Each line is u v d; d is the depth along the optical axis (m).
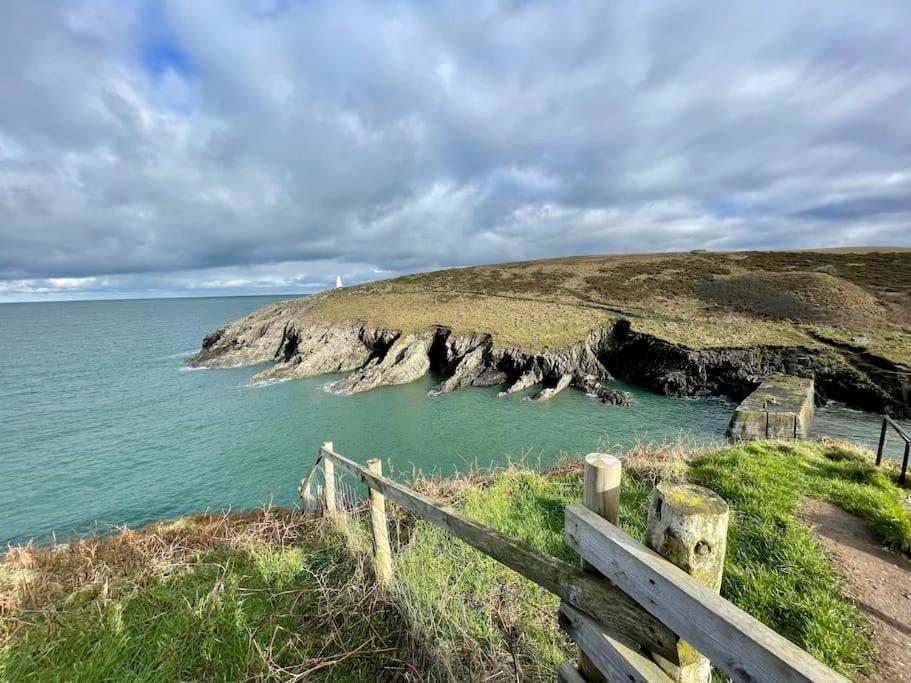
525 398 27.69
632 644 1.83
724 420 22.53
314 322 45.69
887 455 16.77
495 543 2.54
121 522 14.26
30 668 3.40
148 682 3.23
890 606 4.05
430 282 61.72
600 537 1.97
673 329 33.03
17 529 13.98
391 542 5.36
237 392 31.30
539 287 51.94
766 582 4.43
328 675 3.26
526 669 3.30
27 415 26.61
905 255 49.78
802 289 39.53
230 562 4.98
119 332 82.81
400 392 30.27
